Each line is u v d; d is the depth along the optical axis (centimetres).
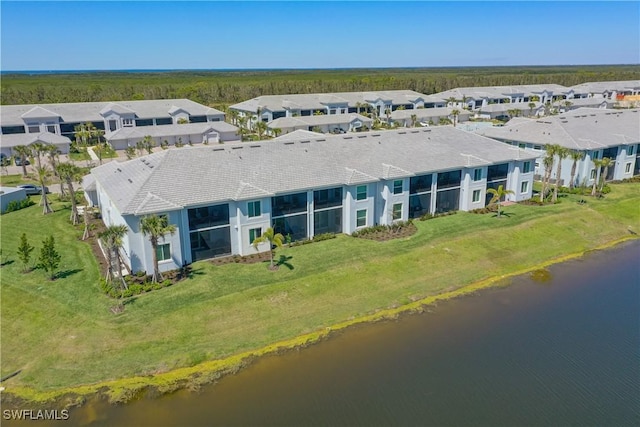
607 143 6194
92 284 3491
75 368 2667
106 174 4625
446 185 5019
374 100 12506
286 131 9938
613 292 3625
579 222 4916
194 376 2620
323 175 4328
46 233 4572
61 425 2303
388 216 4597
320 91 17288
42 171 5191
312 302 3338
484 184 5209
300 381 2592
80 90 15662
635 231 4869
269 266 3762
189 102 11044
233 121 12131
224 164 4178
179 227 3709
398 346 2911
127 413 2370
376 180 4397
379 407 2406
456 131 5712
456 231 4534
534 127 6856
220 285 3459
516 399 2477
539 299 3516
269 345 2894
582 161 6041
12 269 3747
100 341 2866
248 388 2538
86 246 4212
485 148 5416
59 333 2939
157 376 2617
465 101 13700
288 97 12169
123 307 3177
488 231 4550
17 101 13425
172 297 3297
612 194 5819
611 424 2325
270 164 4316
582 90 15725
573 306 3416
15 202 5372
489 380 2617
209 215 3828
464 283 3722
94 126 9600
